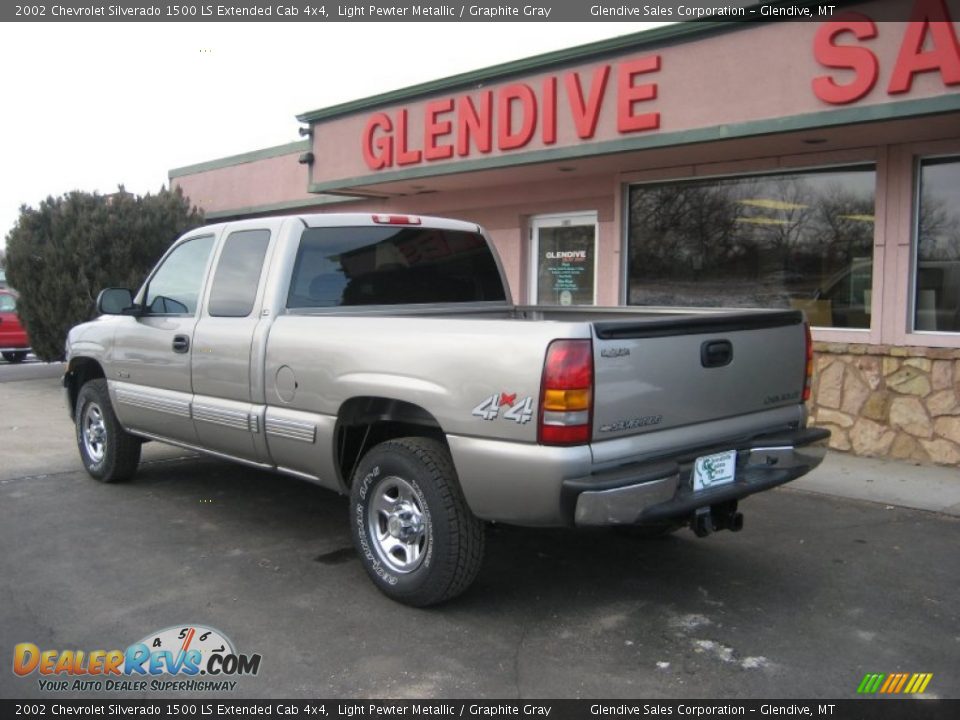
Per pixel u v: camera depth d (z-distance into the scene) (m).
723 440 4.21
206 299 5.52
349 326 4.47
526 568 4.84
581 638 3.91
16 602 4.31
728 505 4.21
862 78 6.12
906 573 4.75
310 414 4.66
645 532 5.25
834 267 7.73
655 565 4.89
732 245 8.38
